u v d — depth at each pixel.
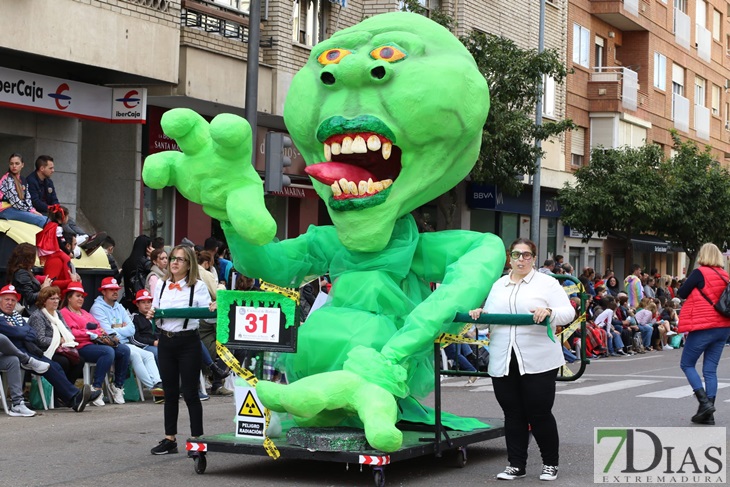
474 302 8.54
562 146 35.53
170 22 18.06
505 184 23.27
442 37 9.15
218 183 8.20
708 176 33.16
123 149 19.88
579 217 31.25
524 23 31.84
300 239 9.31
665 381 17.38
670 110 43.75
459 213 29.72
